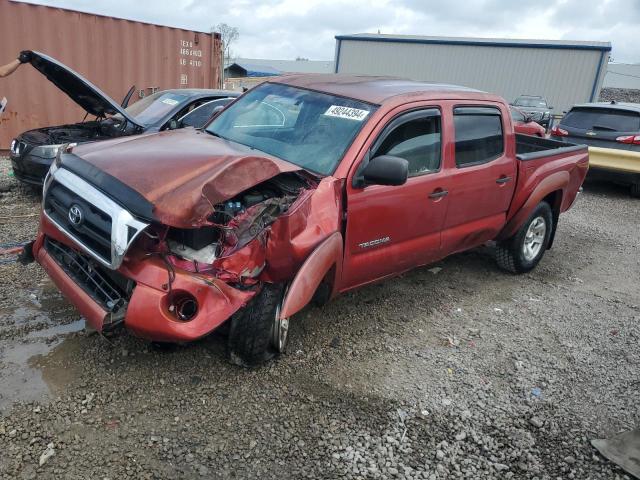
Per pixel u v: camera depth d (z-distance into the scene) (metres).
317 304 4.11
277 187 3.40
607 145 10.51
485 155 4.81
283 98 4.42
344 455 2.88
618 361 4.15
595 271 6.30
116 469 2.62
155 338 2.87
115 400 3.09
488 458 2.99
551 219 5.93
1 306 4.04
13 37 9.19
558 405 3.53
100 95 5.65
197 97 7.34
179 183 2.87
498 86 31.61
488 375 3.80
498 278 5.73
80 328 3.80
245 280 3.05
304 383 3.45
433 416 3.29
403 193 3.98
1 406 2.95
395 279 5.37
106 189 2.91
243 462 2.75
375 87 4.31
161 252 2.90
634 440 3.20
